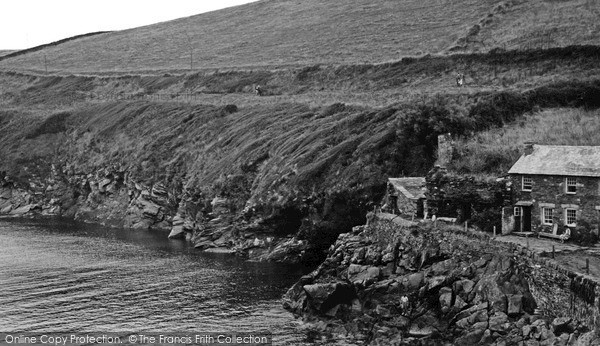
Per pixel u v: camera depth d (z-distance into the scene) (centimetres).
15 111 16300
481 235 5444
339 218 8131
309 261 8156
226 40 19562
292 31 18275
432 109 8738
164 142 12212
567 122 8331
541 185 5797
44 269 8012
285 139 10100
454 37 13488
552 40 11512
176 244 9644
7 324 6006
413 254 5859
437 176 6359
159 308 6400
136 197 11706
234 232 9131
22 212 13150
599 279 4206
